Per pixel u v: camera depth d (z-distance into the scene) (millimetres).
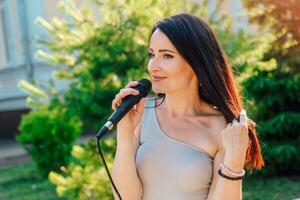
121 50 4293
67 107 4465
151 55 1794
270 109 6531
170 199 1730
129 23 4383
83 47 4449
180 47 1693
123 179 1805
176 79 1739
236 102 1805
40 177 8320
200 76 1731
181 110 1818
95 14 5090
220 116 1801
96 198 4332
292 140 6500
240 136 1649
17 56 13781
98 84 4324
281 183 6266
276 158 6449
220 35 4656
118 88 4234
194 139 1755
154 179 1766
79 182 4312
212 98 1763
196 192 1716
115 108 1833
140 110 1860
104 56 4359
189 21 1735
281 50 6191
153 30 1769
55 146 8141
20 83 4879
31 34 12531
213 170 1739
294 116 6336
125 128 1828
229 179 1633
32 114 8391
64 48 4543
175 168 1728
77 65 4570
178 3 4555
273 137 6500
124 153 1815
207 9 4875
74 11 4648
